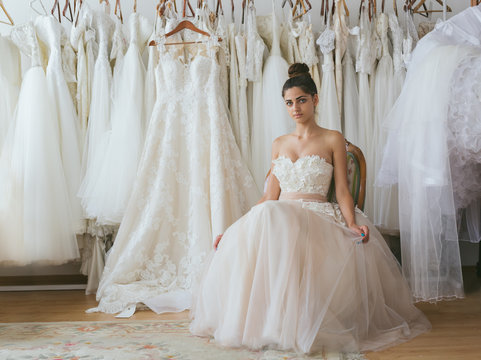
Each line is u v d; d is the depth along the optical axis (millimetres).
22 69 3619
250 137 3449
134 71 3328
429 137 2438
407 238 2611
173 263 3092
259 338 1851
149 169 3184
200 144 3191
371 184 3314
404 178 2613
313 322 1831
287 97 2377
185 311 2691
